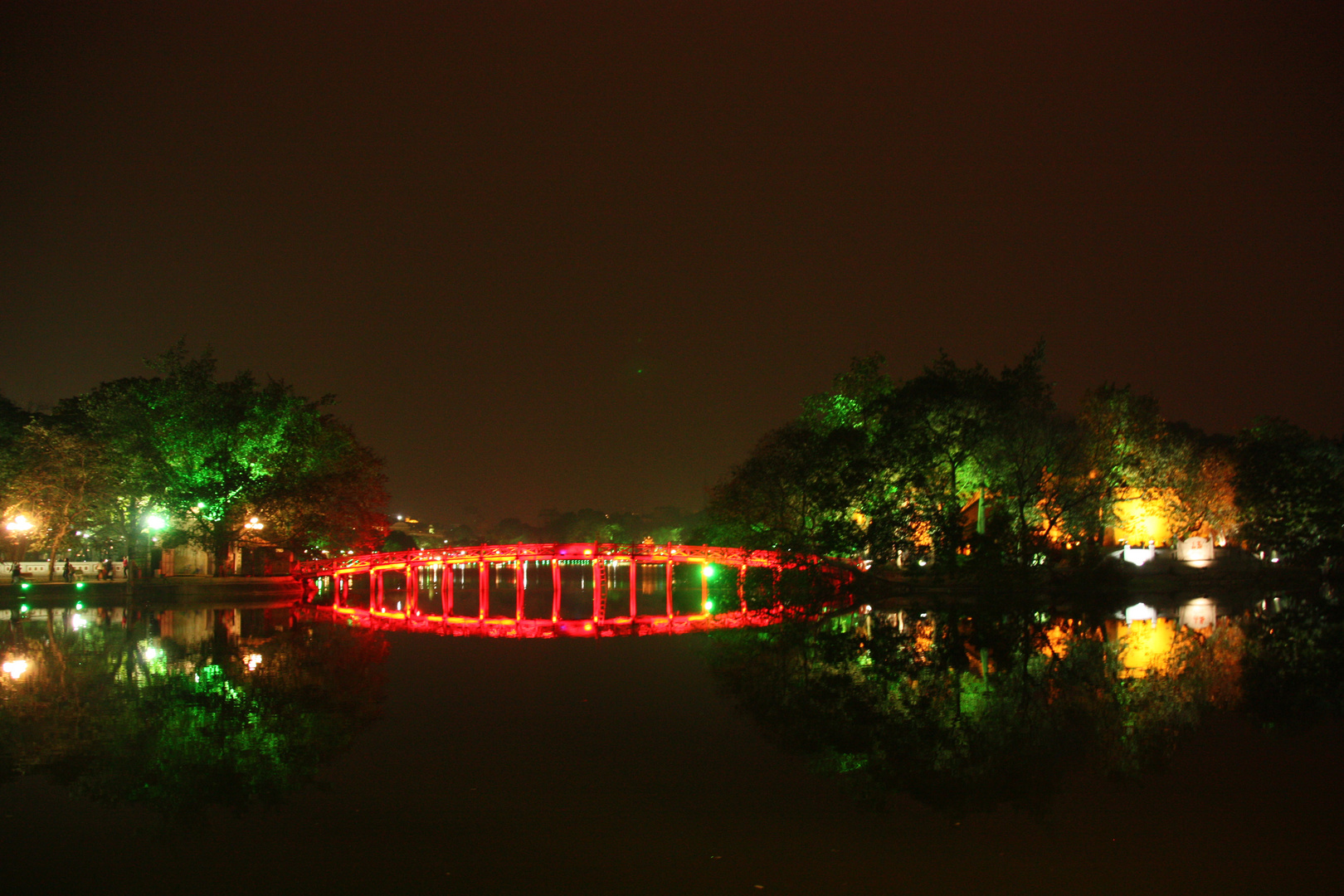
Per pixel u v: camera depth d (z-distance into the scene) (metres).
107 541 67.00
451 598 68.75
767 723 22.38
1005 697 25.77
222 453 62.69
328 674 30.06
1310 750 19.50
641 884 12.66
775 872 13.06
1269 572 67.69
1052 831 14.68
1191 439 79.62
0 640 38.81
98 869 13.18
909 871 13.09
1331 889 12.46
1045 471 58.53
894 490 58.34
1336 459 72.06
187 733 21.17
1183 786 17.02
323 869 13.17
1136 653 34.09
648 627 46.88
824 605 56.28
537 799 16.31
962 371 57.72
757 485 66.00
